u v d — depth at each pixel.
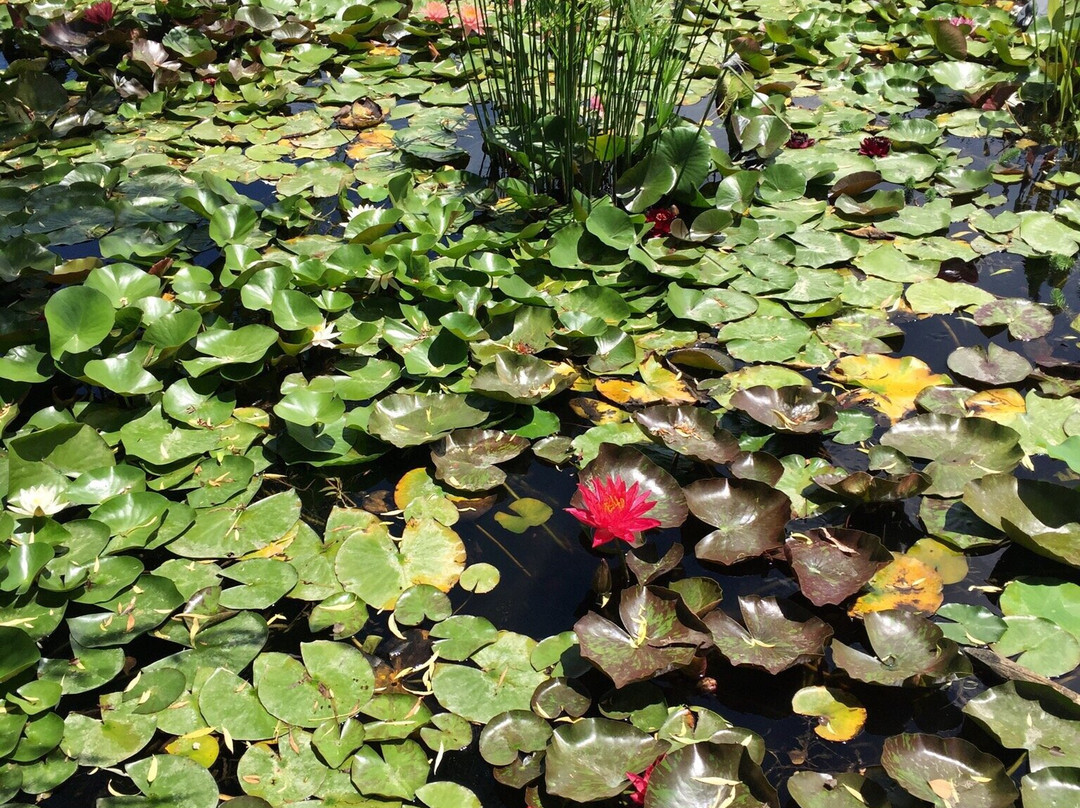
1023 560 2.05
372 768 1.62
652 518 2.07
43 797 1.60
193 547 2.05
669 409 2.34
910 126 3.98
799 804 1.52
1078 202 3.42
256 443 2.41
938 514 2.13
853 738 1.69
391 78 4.65
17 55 4.83
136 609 1.89
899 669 1.76
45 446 2.21
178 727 1.69
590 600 1.98
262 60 4.71
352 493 2.27
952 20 4.94
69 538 1.99
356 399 2.48
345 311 2.86
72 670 1.78
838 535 2.03
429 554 2.07
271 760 1.63
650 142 3.52
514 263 3.11
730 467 2.22
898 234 3.29
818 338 2.76
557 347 2.69
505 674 1.80
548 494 2.26
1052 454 2.16
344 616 1.92
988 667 1.80
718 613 1.88
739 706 1.77
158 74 4.39
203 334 2.54
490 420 2.44
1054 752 1.61
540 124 3.54
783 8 5.42
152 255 2.96
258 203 3.44
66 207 3.32
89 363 2.37
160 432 2.34
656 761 1.58
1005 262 3.14
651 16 3.13
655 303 2.95
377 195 3.50
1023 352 2.68
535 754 1.63
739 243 3.18
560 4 3.25
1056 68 4.10
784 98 4.30
